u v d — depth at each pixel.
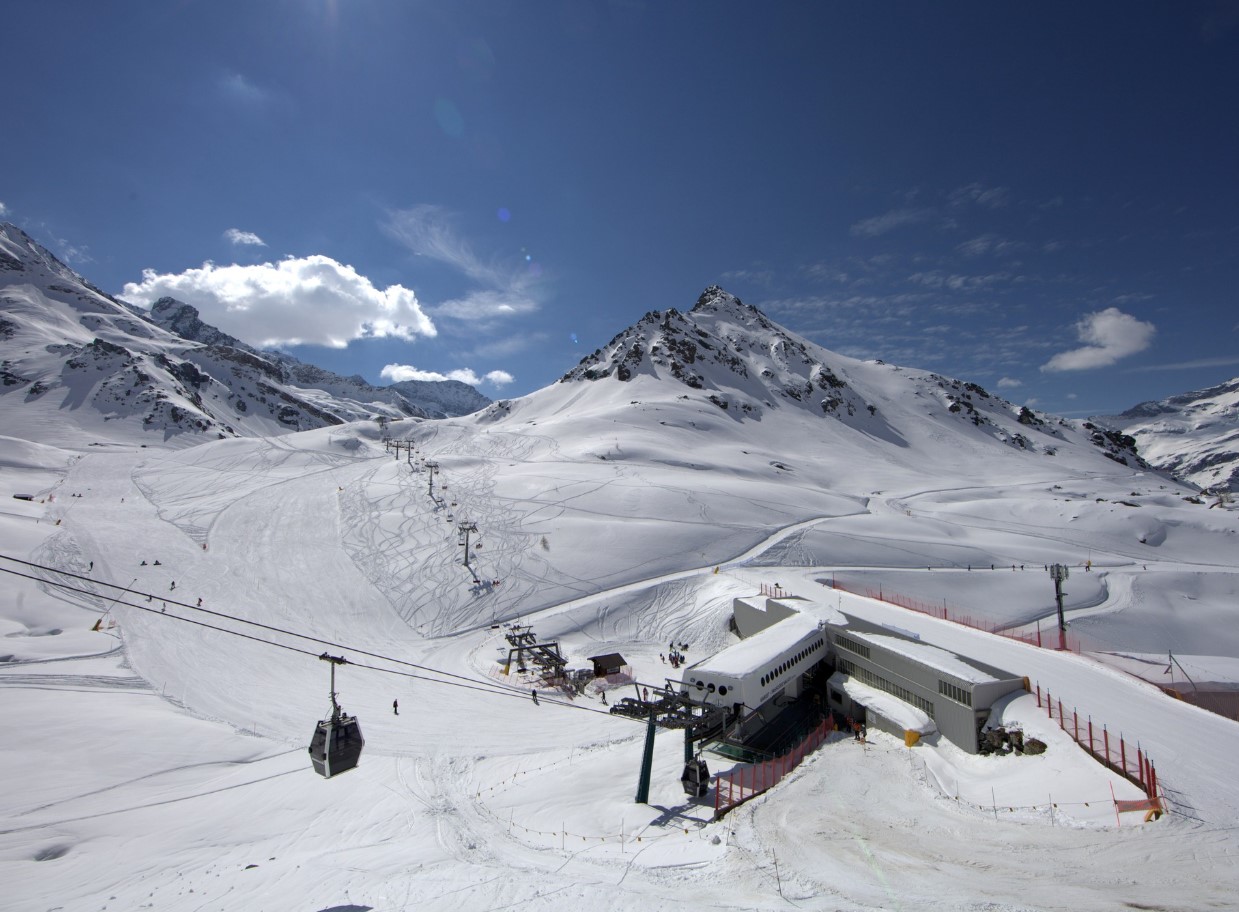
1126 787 25.67
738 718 37.97
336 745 22.53
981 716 35.50
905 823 24.50
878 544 98.06
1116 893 16.92
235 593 75.56
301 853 25.05
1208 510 139.38
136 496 122.44
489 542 91.81
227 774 37.03
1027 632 73.69
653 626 71.19
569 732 44.69
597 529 95.19
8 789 32.88
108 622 63.53
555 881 19.05
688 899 17.58
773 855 21.12
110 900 20.12
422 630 69.19
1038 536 122.00
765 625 61.53
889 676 42.12
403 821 28.84
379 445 193.25
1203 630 77.94
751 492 123.19
